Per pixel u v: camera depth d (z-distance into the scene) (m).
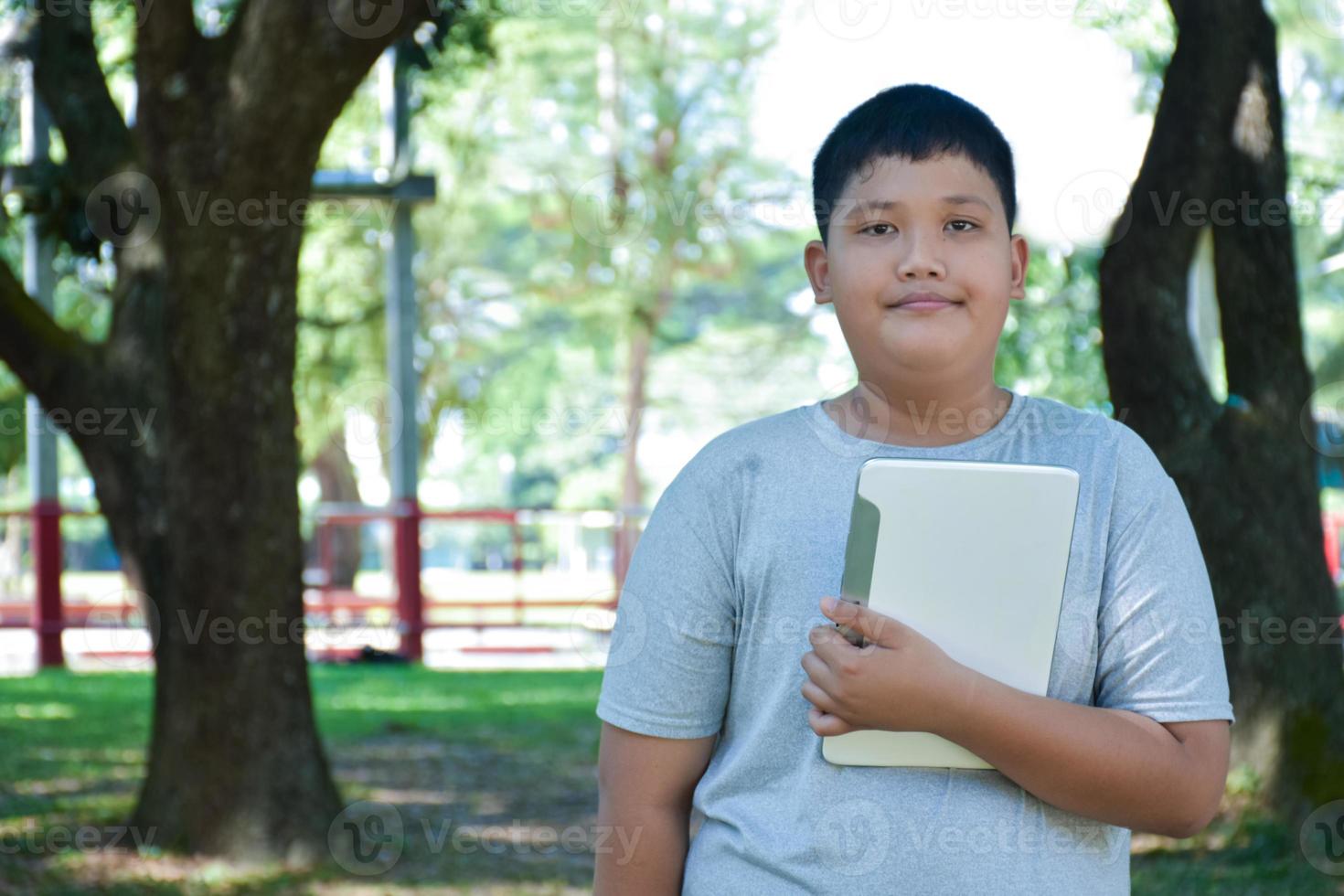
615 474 29.34
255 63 4.84
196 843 5.02
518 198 21.98
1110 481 1.42
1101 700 1.42
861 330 1.45
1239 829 5.02
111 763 6.90
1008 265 1.46
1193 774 1.33
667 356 25.83
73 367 5.34
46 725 8.12
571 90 21.50
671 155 22.20
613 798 1.49
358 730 7.89
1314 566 5.24
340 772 6.68
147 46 4.93
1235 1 5.30
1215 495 5.21
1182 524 1.43
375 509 12.90
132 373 5.35
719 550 1.46
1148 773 1.31
